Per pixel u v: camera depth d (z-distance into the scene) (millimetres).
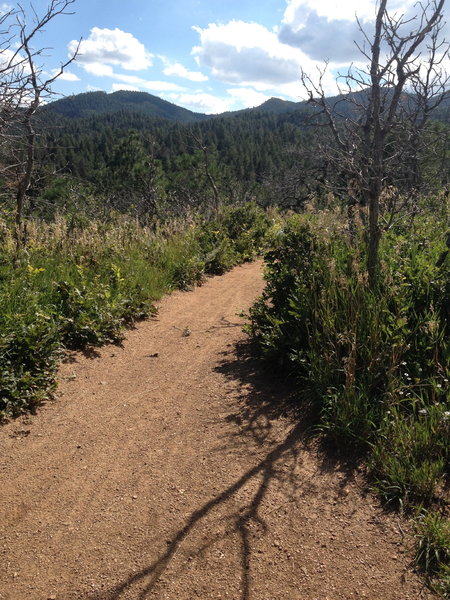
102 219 13695
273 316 5281
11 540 2713
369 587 2424
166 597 2379
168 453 3586
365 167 4820
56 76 6133
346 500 3037
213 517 2916
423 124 5352
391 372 3654
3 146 6082
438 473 3021
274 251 5641
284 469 3359
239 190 30016
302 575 2508
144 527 2836
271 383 4637
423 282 4551
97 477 3291
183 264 9148
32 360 4492
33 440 3697
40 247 7535
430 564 2520
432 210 7281
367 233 5465
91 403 4328
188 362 5340
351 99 5184
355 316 4133
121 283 7035
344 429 3494
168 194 25688
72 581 2461
